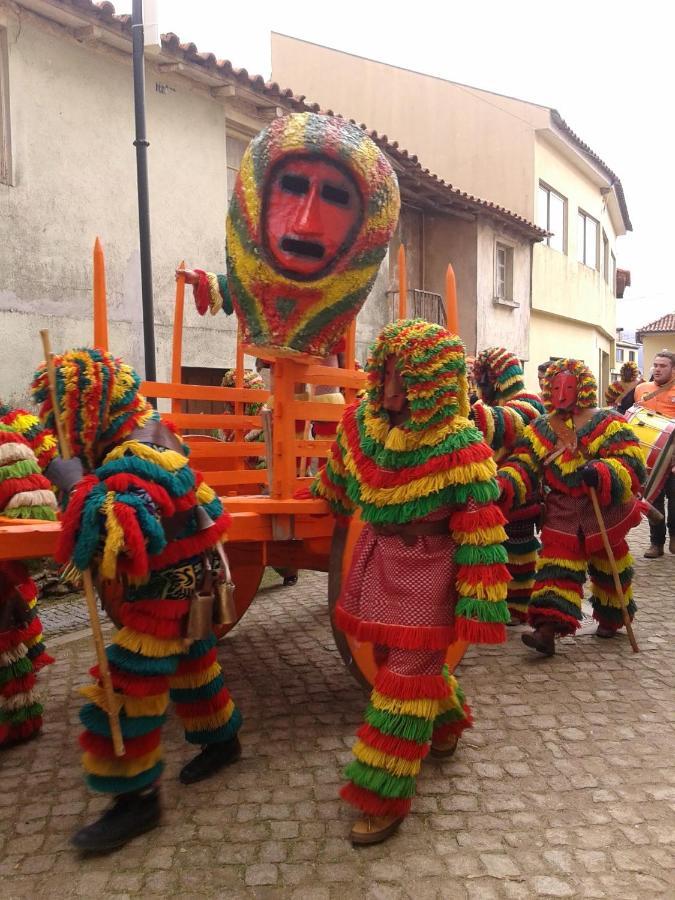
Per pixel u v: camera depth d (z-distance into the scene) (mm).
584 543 4707
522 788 3145
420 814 2945
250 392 4570
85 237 7750
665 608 5855
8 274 7074
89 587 2568
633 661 4676
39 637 3736
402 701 2754
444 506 2807
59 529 2902
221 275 4383
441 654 2850
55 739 3645
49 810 3020
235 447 4469
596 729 3709
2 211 6996
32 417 3914
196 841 2773
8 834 2854
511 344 16359
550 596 4680
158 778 2836
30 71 7168
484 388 5438
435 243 14680
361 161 3174
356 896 2459
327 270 3207
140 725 2697
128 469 2516
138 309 8336
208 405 9586
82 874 2598
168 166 8539
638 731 3686
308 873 2580
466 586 2736
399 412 2865
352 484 2959
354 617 2963
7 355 7098
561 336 20359
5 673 3521
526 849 2711
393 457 2781
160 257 8516
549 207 18984
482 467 2721
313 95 19219
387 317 13297
